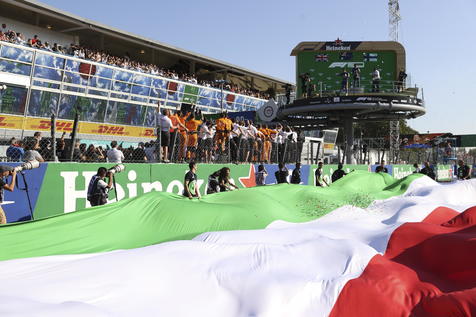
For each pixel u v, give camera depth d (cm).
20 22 2309
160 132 1026
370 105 2234
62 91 1911
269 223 636
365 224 628
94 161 989
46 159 850
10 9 2294
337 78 2830
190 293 344
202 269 372
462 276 418
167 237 525
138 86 2308
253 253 409
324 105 2272
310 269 392
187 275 363
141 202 573
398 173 2409
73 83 1959
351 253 418
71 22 2450
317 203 792
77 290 320
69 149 823
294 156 1630
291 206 774
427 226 508
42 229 469
